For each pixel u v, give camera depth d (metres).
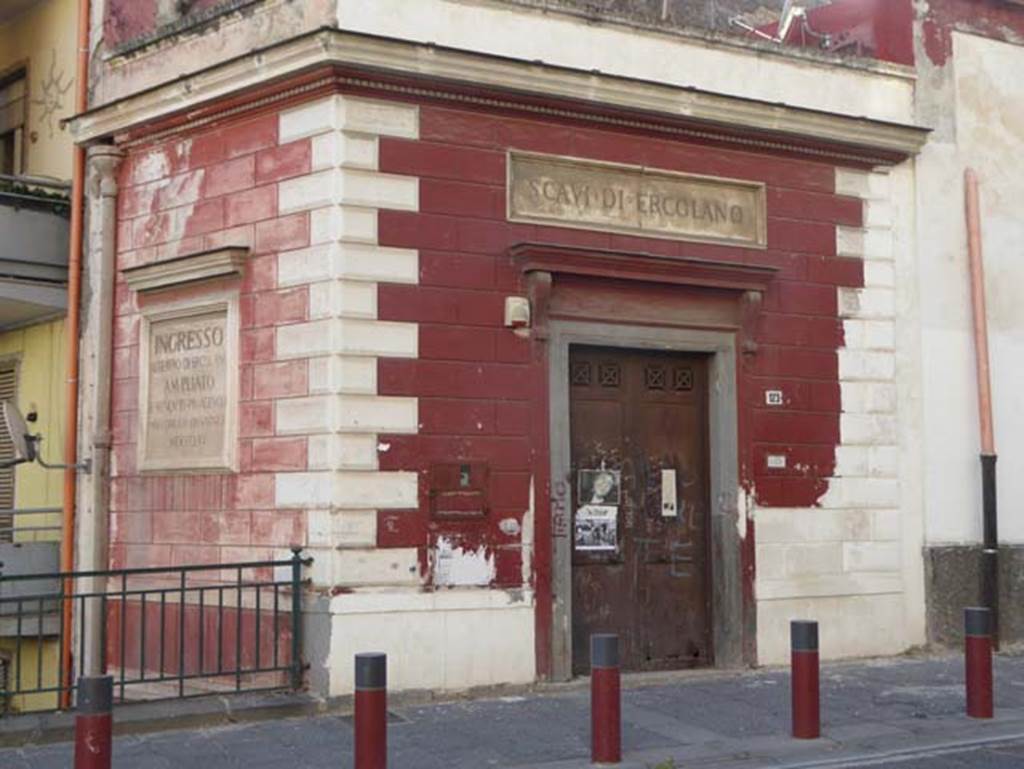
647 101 12.26
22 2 15.75
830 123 13.28
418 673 10.98
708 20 14.06
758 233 13.10
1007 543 14.37
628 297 12.32
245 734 9.79
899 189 14.05
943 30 14.56
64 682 12.93
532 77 11.64
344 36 10.79
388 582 10.91
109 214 13.01
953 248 14.34
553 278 11.85
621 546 12.42
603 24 12.33
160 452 12.37
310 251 11.13
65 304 13.90
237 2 11.92
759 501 12.85
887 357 13.77
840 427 13.39
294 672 10.77
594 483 12.30
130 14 13.41
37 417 14.90
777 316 13.12
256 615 10.67
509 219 11.72
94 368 13.02
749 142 13.00
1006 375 14.62
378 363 11.03
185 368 12.22
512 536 11.52
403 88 11.23
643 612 12.49
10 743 9.30
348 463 10.84
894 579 13.57
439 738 9.66
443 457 11.24
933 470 13.93
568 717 10.39
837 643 13.16
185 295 12.24
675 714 10.55
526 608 11.52
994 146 14.80
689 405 12.90
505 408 11.57
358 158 11.08
